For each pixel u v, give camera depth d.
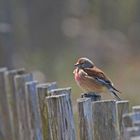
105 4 29.80
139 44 27.72
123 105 6.71
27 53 25.56
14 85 9.80
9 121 10.12
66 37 28.52
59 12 30.20
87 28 29.38
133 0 29.16
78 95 16.95
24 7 28.91
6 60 15.73
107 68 23.33
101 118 6.80
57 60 24.23
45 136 8.05
